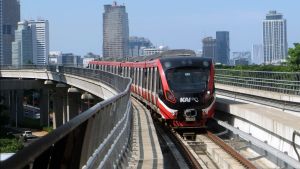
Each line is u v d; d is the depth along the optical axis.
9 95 105.56
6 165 3.05
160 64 25.03
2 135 72.31
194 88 23.84
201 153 19.34
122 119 13.37
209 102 23.81
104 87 47.91
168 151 18.33
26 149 3.35
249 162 14.34
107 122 9.59
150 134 17.64
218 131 25.11
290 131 15.09
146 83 30.67
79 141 5.84
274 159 15.69
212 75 24.36
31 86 94.25
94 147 7.49
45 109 97.81
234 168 14.64
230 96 38.47
